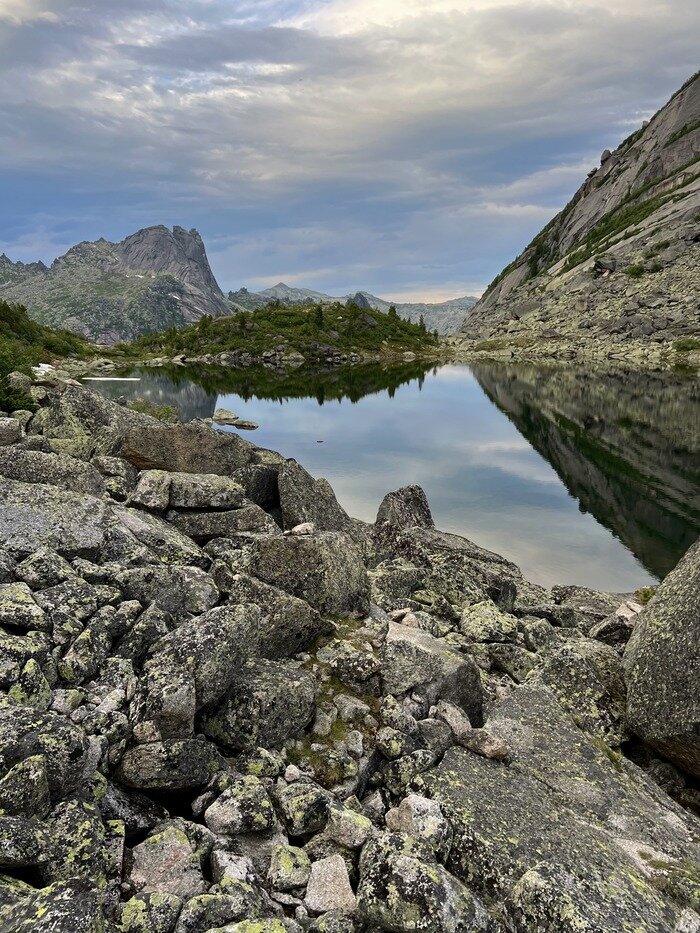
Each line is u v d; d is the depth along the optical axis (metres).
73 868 6.55
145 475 18.47
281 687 10.19
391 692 11.67
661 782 12.63
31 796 6.86
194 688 9.18
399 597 18.27
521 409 88.12
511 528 37.03
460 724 11.20
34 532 12.53
